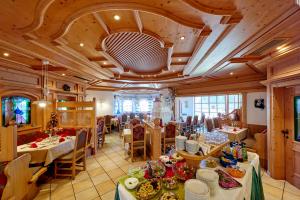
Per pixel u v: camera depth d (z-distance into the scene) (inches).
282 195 99.3
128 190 50.8
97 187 109.4
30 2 57.4
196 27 72.3
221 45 94.9
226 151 72.9
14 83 133.2
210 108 320.8
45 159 111.4
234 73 185.0
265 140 142.7
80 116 181.0
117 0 58.0
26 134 137.3
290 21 67.2
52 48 100.4
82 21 75.0
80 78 201.3
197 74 190.5
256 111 187.9
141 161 156.6
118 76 199.3
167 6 61.2
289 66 104.0
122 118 321.1
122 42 104.5
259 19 67.0
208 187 44.3
